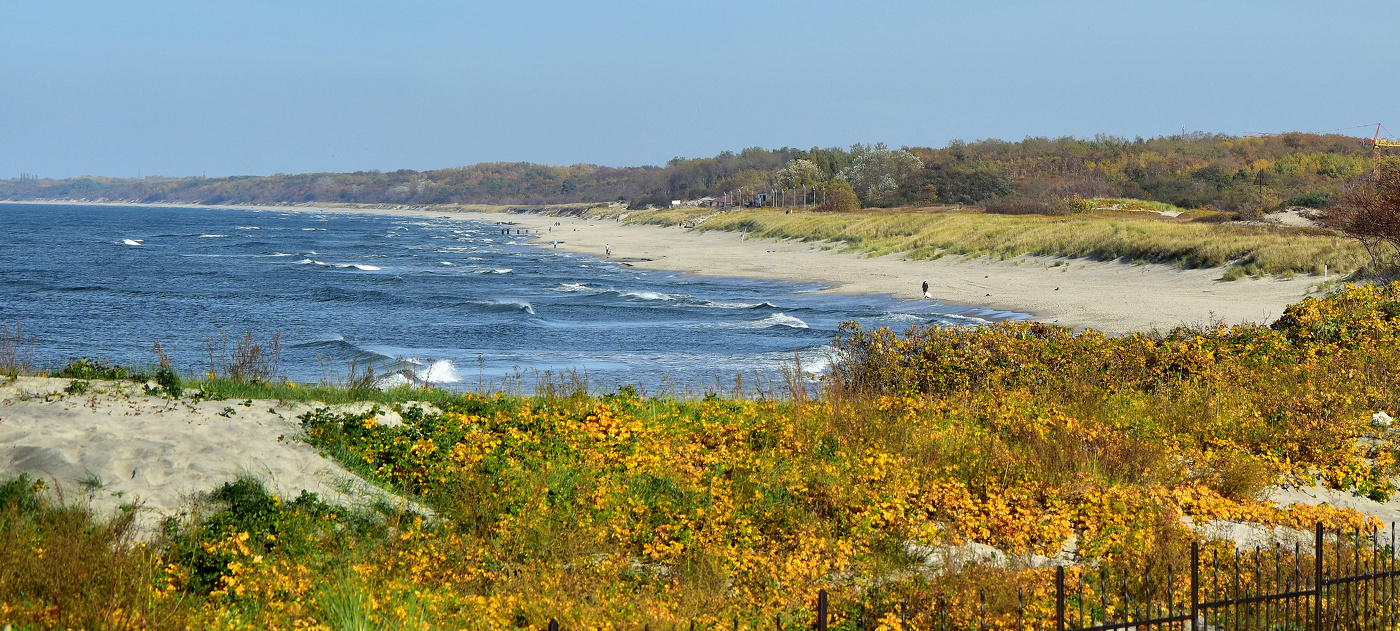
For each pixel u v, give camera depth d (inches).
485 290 1930.4
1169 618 246.2
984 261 2038.6
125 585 247.1
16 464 329.4
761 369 949.8
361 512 320.2
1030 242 2063.2
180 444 355.9
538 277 2250.2
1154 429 446.0
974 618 258.7
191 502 310.7
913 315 1373.0
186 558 274.2
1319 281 1332.4
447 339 1232.8
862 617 251.9
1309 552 306.8
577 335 1246.9
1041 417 449.4
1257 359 582.9
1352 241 1486.2
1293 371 551.8
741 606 269.0
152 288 1953.7
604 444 397.7
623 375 934.4
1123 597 277.6
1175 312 1230.9
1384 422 465.7
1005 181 4731.8
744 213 4382.4
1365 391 503.5
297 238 4522.6
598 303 1641.2
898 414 458.3
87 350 1131.9
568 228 5664.4
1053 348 577.0
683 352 1087.0
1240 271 1503.4
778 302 1608.0
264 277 2278.5
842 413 448.1
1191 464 403.9
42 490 303.1
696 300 1657.2
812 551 302.2
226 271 2455.7
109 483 317.4
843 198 4323.3
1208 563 295.4
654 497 345.1
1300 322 655.1
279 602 251.1
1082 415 473.1
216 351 1135.0
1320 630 251.1
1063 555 316.2
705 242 3506.4
